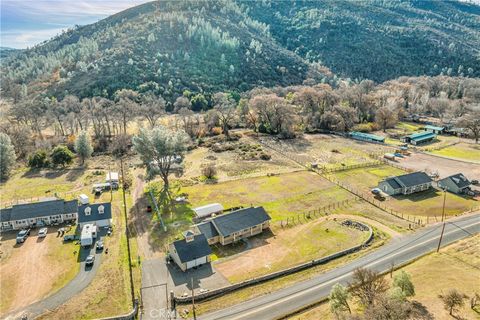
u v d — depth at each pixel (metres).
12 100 190.88
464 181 87.19
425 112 181.12
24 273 54.00
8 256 58.53
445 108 167.50
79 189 87.75
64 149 105.12
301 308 45.91
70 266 55.91
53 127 140.88
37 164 104.06
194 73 199.62
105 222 68.88
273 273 54.03
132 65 192.50
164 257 59.03
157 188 88.62
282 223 71.00
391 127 154.88
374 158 112.38
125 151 119.62
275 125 141.25
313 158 112.25
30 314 45.56
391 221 71.44
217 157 113.88
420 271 52.16
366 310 40.00
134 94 160.00
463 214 74.06
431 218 72.56
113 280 52.59
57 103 147.12
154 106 140.62
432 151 120.75
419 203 80.12
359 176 96.88
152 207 77.75
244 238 65.44
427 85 191.88
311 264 56.84
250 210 68.75
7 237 64.94
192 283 48.00
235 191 86.69
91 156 115.56
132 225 69.75
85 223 67.56
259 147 122.75
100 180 93.69
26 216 68.62
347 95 162.25
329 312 44.06
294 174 98.12
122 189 87.81
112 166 105.75
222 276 53.94
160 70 191.50
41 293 49.59
